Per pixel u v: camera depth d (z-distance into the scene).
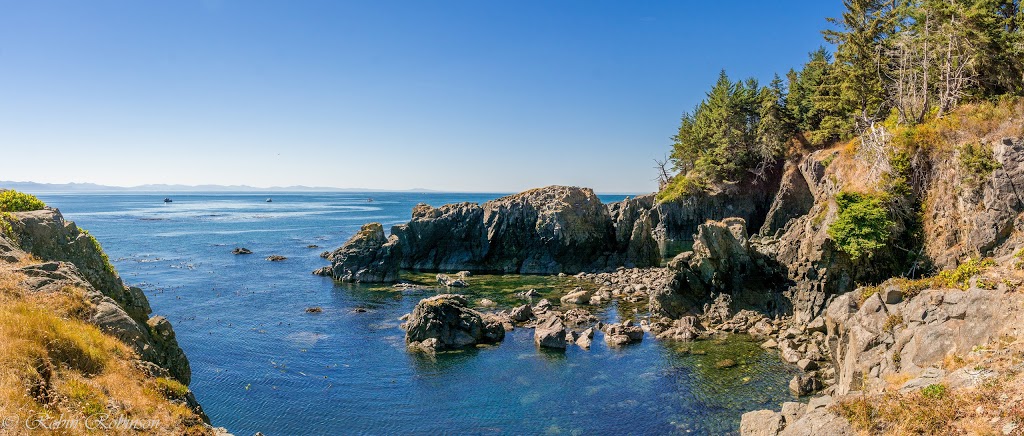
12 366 15.16
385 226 160.88
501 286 68.81
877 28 71.75
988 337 21.64
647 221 83.25
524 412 30.45
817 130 95.75
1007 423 16.14
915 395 19.03
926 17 53.06
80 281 21.73
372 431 28.50
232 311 53.09
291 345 42.16
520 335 45.06
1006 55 47.66
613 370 36.44
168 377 20.73
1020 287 22.86
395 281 71.81
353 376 35.84
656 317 49.31
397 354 40.12
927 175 43.94
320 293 63.03
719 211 113.12
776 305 47.94
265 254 97.00
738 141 111.44
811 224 47.88
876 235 41.84
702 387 33.16
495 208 86.06
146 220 180.00
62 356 16.77
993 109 42.84
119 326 20.45
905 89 61.19
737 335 43.72
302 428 28.86
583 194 86.25
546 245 82.75
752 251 50.81
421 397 32.56
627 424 28.81
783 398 31.14
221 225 163.25
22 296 18.86
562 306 55.66
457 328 42.78
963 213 39.44
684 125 130.38
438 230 85.94
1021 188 36.06
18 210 28.50
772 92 105.06
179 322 48.47
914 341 23.66
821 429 18.97
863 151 52.47
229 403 31.72
